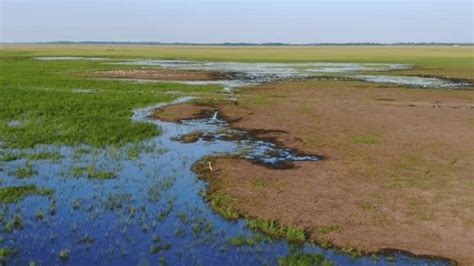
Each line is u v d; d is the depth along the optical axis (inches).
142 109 1242.6
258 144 884.0
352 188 630.5
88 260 426.3
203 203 573.9
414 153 816.9
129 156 780.0
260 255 444.5
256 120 1116.5
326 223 517.7
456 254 449.1
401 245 467.8
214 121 1107.9
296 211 549.6
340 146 867.4
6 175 663.1
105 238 470.0
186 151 826.2
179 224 507.5
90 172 684.7
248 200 584.1
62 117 1077.8
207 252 447.2
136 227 497.0
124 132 946.7
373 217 533.3
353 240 478.3
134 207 551.5
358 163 754.8
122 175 678.5
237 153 815.1
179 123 1082.1
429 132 982.4
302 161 765.9
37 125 983.6
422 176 684.7
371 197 596.7
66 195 588.4
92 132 934.4
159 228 495.8
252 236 481.7
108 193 599.5
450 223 516.4
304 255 442.0
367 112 1222.9
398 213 545.0
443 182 657.0
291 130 1006.4
